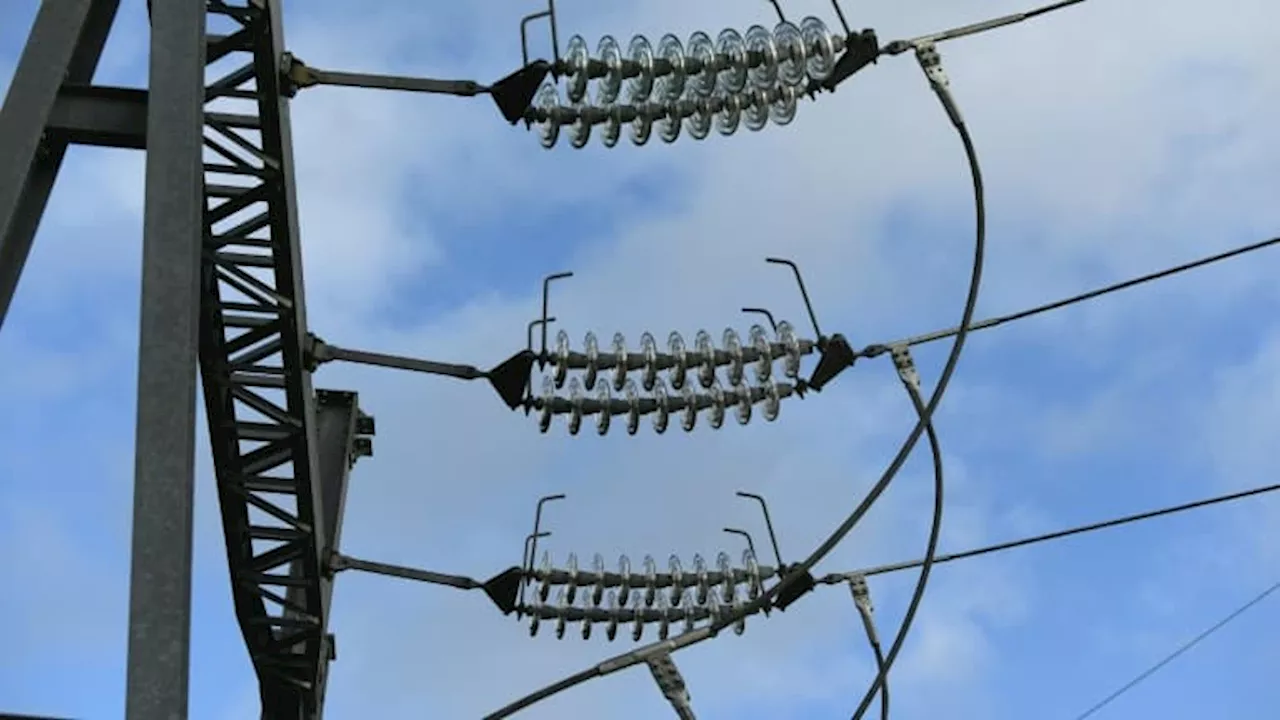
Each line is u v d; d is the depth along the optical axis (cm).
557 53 1221
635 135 1264
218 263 1220
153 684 816
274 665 1427
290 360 1270
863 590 1416
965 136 1165
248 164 1191
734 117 1250
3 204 999
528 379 1305
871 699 1197
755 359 1328
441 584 1377
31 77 1042
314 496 1342
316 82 1191
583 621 1381
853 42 1177
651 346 1327
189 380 904
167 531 858
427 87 1209
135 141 1104
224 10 1129
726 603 1391
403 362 1298
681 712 1214
